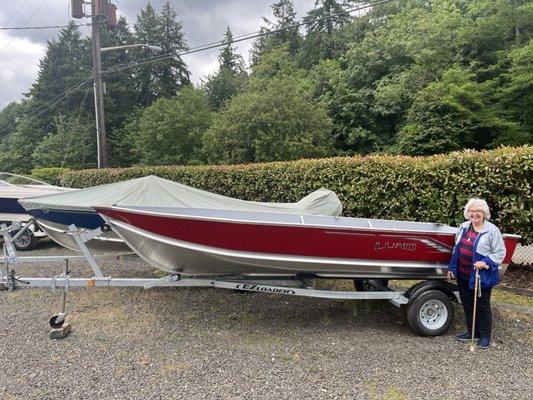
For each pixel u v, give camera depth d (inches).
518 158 222.8
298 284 186.2
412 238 177.0
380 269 181.6
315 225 171.3
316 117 716.0
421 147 606.2
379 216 288.7
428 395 128.2
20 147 1472.7
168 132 959.0
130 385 132.9
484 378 139.3
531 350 161.9
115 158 1357.0
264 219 175.3
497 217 237.9
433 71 689.6
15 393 127.8
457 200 245.9
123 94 1531.7
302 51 1300.4
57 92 1549.0
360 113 810.2
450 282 189.2
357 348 162.6
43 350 157.8
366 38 883.4
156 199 206.1
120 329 180.2
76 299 219.8
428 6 929.5
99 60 675.4
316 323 190.2
